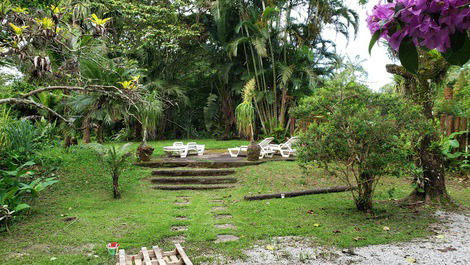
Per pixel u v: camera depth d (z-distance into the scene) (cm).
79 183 732
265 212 550
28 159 738
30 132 778
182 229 473
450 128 831
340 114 507
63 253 379
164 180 800
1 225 465
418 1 73
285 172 840
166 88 1641
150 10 1489
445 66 576
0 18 369
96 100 555
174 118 1864
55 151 904
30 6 489
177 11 1650
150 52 1641
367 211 545
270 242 413
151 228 464
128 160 726
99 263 346
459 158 827
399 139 514
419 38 79
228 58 1703
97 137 1111
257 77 1523
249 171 853
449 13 72
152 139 1741
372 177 535
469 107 983
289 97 1538
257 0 1598
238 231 455
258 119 1705
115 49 1355
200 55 1814
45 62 358
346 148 516
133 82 464
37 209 563
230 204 616
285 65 1515
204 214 546
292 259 359
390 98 516
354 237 425
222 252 378
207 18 1727
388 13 79
